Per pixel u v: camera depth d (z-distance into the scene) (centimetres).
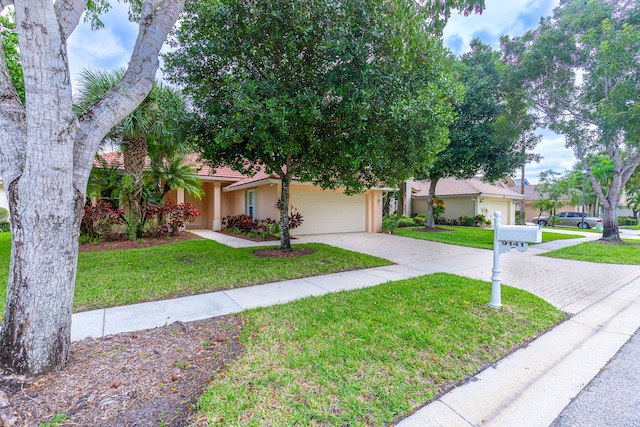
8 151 231
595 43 1038
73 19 252
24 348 231
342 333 334
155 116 891
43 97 223
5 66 240
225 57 616
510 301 453
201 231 1423
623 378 270
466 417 216
